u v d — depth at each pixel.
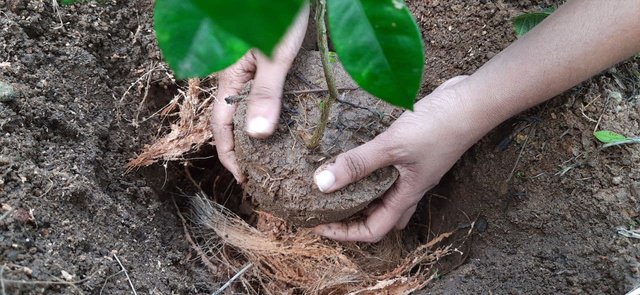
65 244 0.48
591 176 0.55
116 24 0.61
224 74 0.56
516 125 0.58
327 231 0.58
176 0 0.26
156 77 0.61
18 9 0.56
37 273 0.44
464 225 0.61
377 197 0.55
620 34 0.48
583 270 0.53
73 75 0.57
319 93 0.55
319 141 0.52
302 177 0.52
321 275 0.59
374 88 0.32
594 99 0.57
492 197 0.59
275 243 0.60
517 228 0.57
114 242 0.51
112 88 0.59
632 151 0.55
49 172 0.50
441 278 0.58
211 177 0.65
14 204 0.47
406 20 0.31
